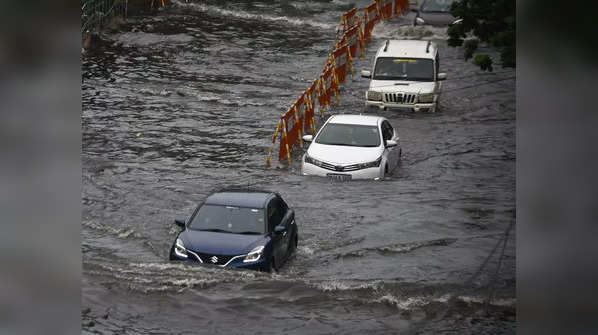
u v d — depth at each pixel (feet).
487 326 113.29
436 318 117.29
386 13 483.51
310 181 223.71
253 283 131.85
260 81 354.13
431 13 447.83
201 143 264.52
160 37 418.92
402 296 128.67
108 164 232.12
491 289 133.18
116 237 166.50
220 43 415.85
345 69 372.58
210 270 138.21
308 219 184.96
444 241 168.14
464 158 255.09
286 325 112.37
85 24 390.63
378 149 233.14
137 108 304.91
